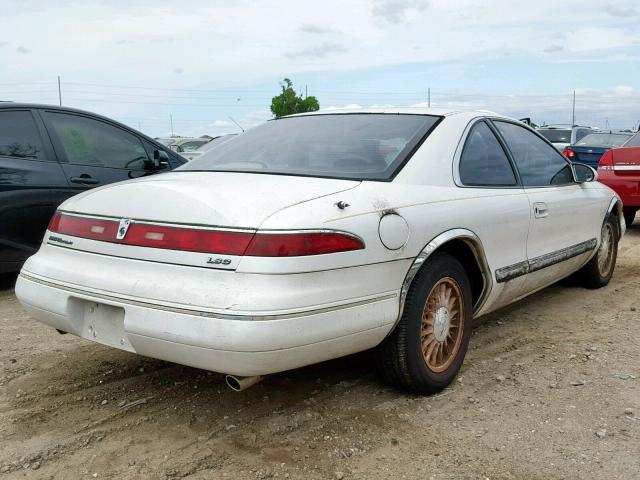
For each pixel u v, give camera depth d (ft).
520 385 11.85
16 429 9.95
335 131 12.30
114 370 12.39
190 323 8.50
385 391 11.46
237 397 11.19
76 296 9.78
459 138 12.27
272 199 9.18
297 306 8.52
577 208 16.01
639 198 27.86
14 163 17.60
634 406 10.97
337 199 9.48
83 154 19.31
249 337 8.24
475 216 11.66
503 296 13.16
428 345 11.12
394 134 11.85
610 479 8.72
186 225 8.96
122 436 9.79
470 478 8.73
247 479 8.66
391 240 9.77
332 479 8.69
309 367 12.54
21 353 13.30
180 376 12.11
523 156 14.49
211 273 8.63
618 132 46.55
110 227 9.73
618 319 16.03
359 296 9.30
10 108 17.93
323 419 10.39
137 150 20.98
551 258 14.53
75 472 8.80
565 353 13.56
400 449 9.48
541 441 9.75
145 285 9.00
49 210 18.21
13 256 17.71
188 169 12.28
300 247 8.63
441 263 10.98
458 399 11.21
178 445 9.53
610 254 19.27
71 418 10.36
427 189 10.99
